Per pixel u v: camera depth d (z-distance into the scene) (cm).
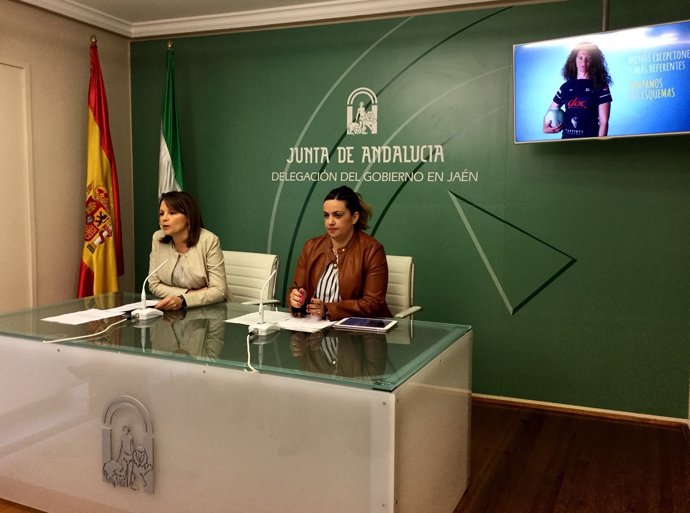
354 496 183
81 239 438
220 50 444
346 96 411
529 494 265
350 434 181
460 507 252
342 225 284
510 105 371
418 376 194
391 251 405
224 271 315
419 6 379
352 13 394
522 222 374
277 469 193
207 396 201
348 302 266
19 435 240
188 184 464
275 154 436
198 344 218
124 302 295
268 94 433
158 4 407
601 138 324
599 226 357
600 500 260
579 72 324
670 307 347
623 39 312
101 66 447
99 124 421
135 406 213
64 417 229
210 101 451
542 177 367
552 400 376
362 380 181
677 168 339
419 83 391
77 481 229
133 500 219
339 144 416
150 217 480
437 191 392
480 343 390
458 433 243
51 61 407
